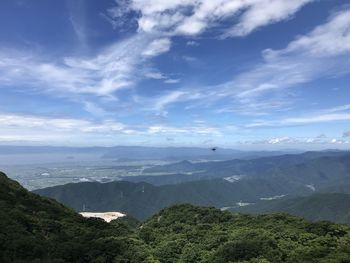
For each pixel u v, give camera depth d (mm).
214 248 70688
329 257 58750
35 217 74562
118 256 63594
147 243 78125
